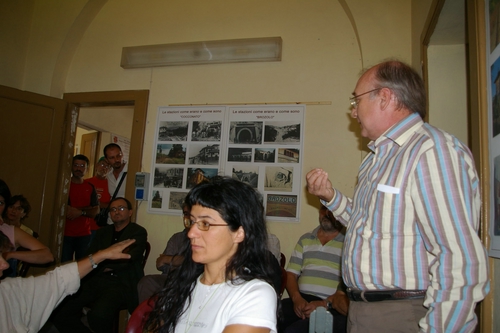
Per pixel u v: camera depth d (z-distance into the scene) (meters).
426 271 1.06
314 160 3.17
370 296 1.12
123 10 3.92
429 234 1.00
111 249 1.57
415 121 1.15
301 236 2.86
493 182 1.11
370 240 1.13
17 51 3.80
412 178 1.04
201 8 3.70
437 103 2.31
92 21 3.99
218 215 1.09
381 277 1.11
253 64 3.46
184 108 3.57
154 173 3.54
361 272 1.14
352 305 1.20
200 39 3.65
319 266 2.63
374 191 1.14
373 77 1.25
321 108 3.23
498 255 1.05
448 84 2.32
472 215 0.95
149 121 3.65
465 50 2.33
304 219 3.13
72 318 2.63
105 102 3.82
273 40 3.36
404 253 1.08
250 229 1.12
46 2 3.97
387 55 2.86
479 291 0.90
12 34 3.75
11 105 3.46
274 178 3.24
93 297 2.72
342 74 3.23
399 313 1.07
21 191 3.42
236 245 1.12
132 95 3.70
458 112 2.28
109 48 3.89
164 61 3.63
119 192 3.76
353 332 1.17
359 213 1.23
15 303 1.34
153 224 3.47
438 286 0.95
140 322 1.46
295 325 2.19
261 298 1.00
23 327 1.33
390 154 1.16
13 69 3.76
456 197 0.95
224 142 3.41
